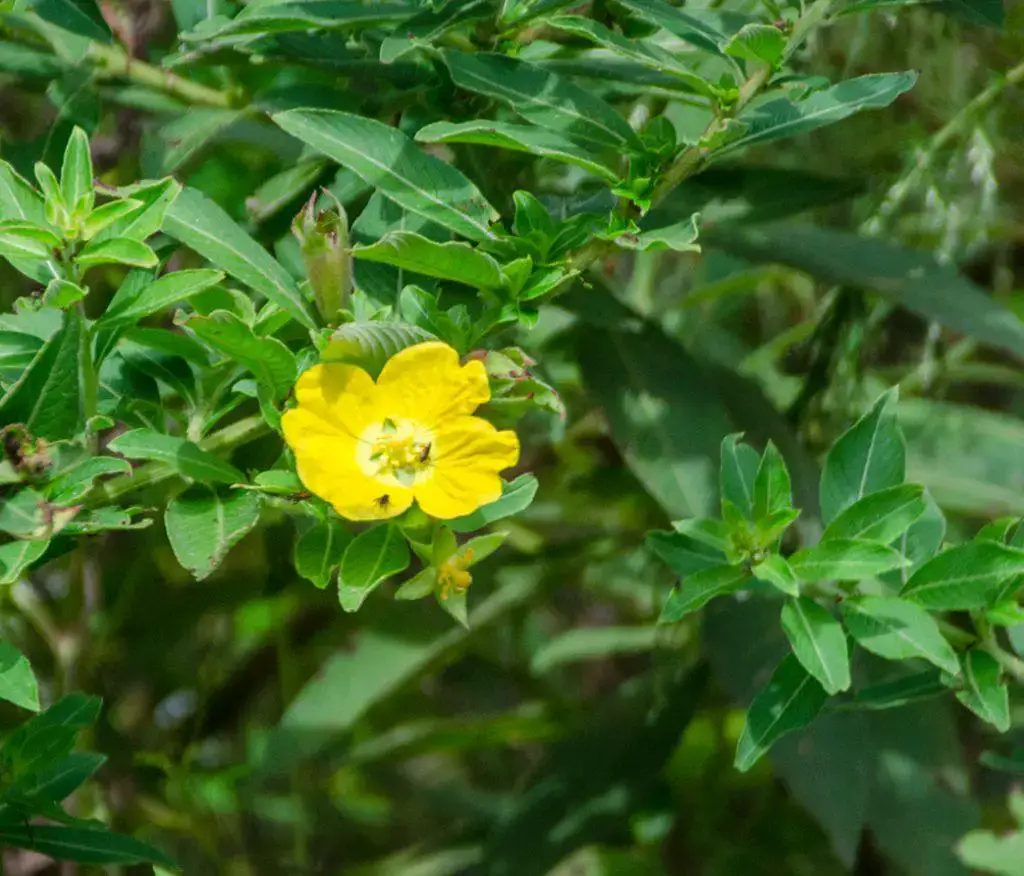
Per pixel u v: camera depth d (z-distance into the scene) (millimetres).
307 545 1062
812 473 1234
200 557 1049
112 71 1190
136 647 1324
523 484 1067
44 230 1053
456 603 1062
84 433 1061
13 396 1049
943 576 1098
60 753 1093
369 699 1286
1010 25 1292
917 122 1308
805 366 1323
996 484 1296
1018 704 1294
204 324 1050
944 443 1307
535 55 1169
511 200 1185
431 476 1051
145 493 1123
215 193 1237
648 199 1096
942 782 1201
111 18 1217
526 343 1254
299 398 1048
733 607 1210
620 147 1104
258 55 1165
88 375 1062
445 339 1072
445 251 1067
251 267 1078
